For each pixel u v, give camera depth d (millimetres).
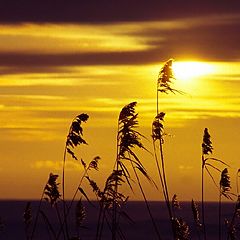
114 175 29609
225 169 35219
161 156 31562
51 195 31047
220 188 35438
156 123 31922
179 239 31438
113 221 29766
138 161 29922
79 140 30312
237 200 35500
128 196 29812
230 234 35406
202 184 36094
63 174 30969
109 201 29719
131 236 116500
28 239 33594
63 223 31203
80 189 30281
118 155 30000
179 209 35594
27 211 33625
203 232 36719
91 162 30125
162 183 32000
